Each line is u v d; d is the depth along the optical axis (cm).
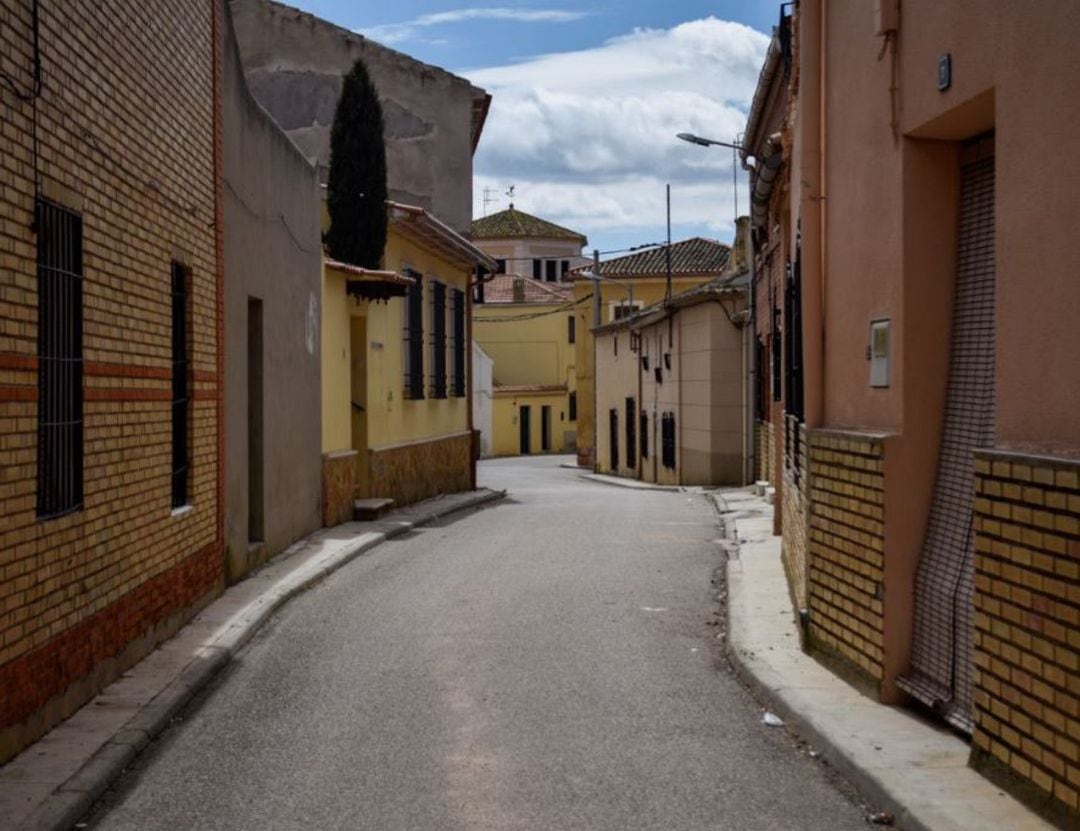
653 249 5222
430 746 716
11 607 661
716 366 3088
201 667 884
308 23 2664
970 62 641
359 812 604
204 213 1115
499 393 6103
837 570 841
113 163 849
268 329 1421
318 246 1714
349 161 2052
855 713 736
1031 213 568
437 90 2844
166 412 982
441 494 2541
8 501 657
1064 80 537
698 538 1741
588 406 5103
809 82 950
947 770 619
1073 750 524
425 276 2461
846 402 876
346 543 1577
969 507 704
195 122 1085
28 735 686
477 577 1355
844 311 879
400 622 1093
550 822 586
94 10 807
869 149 812
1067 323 537
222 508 1182
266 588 1217
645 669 911
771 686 809
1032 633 557
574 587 1284
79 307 783
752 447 2883
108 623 830
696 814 596
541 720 770
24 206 683
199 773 671
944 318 748
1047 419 555
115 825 591
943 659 711
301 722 771
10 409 661
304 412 1631
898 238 752
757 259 2558
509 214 7331
